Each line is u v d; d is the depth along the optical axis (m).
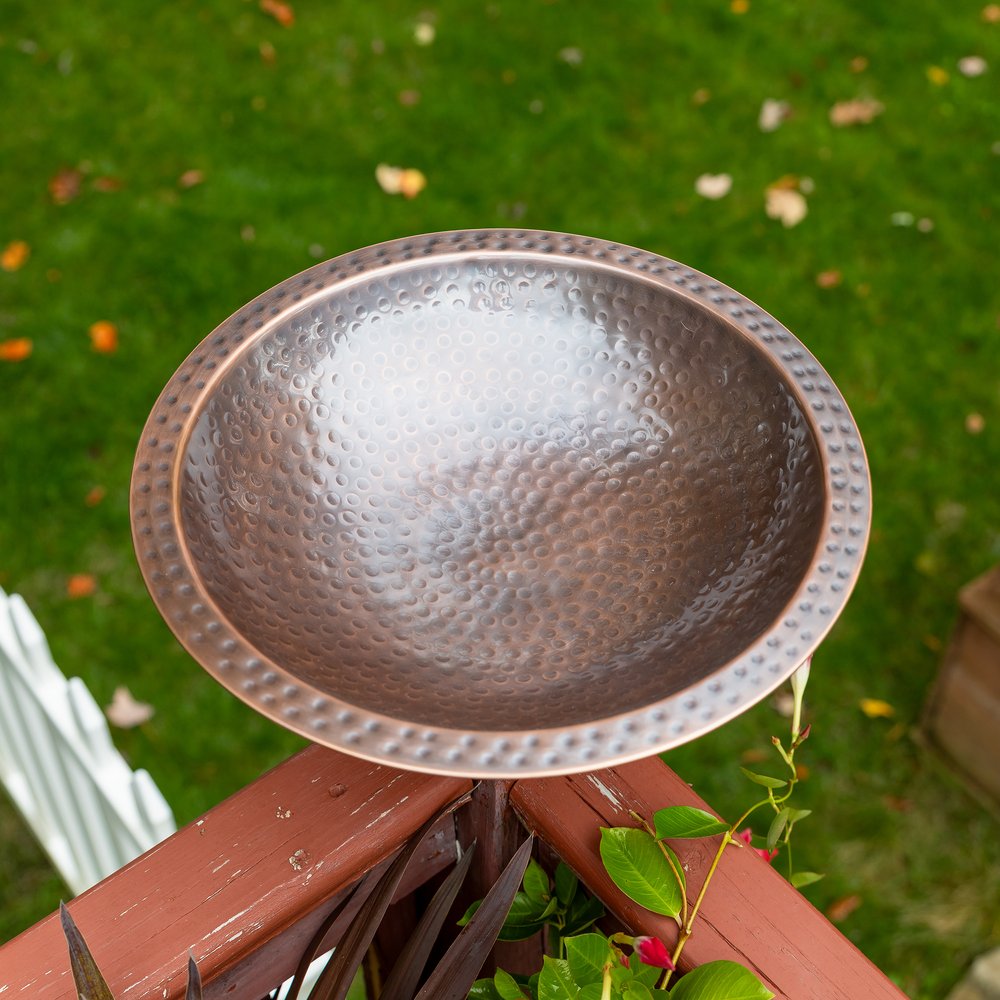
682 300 0.91
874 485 2.41
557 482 0.94
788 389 0.85
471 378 0.96
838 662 2.22
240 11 3.20
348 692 0.75
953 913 1.97
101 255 2.71
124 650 2.19
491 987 0.99
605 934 1.04
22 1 3.20
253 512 0.86
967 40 3.17
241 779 2.07
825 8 3.24
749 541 0.84
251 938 0.88
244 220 2.77
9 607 1.44
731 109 3.03
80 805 1.65
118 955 0.86
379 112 2.99
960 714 2.04
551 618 0.87
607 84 3.07
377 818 0.92
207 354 0.86
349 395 0.93
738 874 0.90
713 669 0.72
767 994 0.79
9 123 2.96
